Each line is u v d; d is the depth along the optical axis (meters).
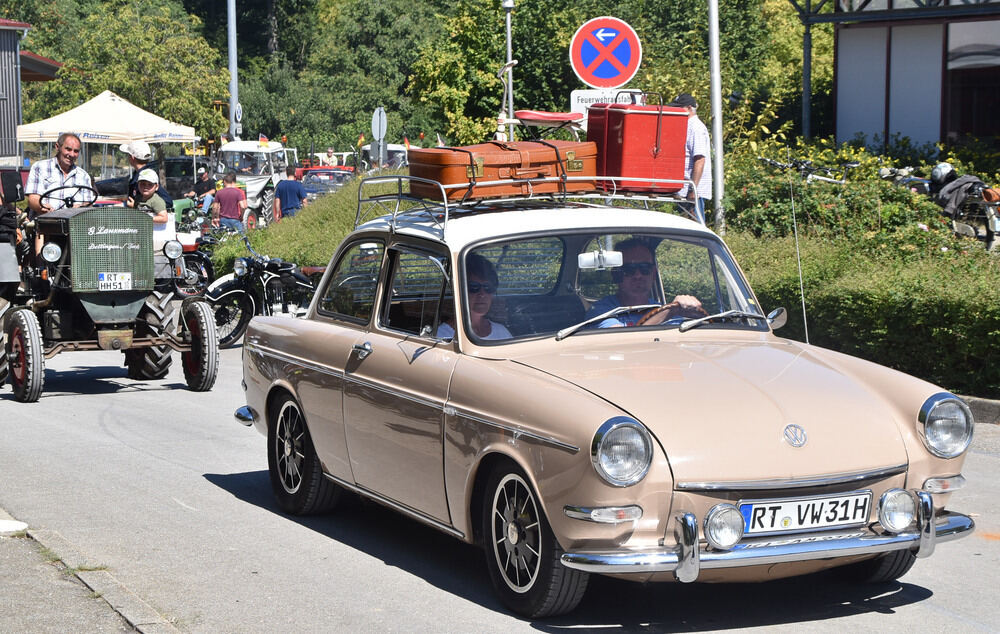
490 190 6.76
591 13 24.06
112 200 14.98
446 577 6.07
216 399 12.04
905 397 5.38
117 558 6.41
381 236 6.68
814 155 17.97
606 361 5.55
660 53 23.28
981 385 10.10
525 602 5.28
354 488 6.64
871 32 24.45
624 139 7.56
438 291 6.07
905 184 15.88
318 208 23.22
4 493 7.90
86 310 12.09
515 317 5.92
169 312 12.79
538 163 6.98
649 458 4.82
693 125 13.04
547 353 5.74
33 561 6.08
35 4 65.62
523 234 6.10
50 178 12.99
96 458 9.07
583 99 14.35
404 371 6.04
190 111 47.97
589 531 4.88
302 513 7.28
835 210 14.15
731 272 6.49
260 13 80.44
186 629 5.27
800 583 5.93
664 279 6.30
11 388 12.86
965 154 21.17
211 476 8.50
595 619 5.36
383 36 76.31
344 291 7.01
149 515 7.37
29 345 11.62
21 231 12.76
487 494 5.48
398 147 51.25
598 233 6.23
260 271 16.23
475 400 5.48
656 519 4.85
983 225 13.98
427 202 6.46
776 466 4.91
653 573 4.82
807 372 5.56
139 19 49.62
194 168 38.09
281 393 7.37
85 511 7.45
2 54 40.06
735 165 16.25
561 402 5.05
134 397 12.18
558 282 6.07
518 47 24.42
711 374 5.41
